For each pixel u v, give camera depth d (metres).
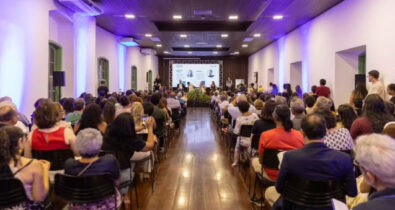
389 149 1.10
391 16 5.33
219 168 4.99
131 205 3.28
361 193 1.91
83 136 2.10
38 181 1.93
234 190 3.96
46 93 5.92
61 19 7.20
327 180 1.89
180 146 6.74
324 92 7.59
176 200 3.62
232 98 8.25
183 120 11.30
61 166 2.65
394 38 5.25
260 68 17.28
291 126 2.83
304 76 10.01
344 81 7.69
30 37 5.31
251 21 9.66
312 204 1.93
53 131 2.65
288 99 8.98
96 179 2.03
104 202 2.14
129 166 3.02
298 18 9.16
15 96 4.92
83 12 7.27
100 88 8.65
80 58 8.25
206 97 17.31
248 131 4.64
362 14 6.30
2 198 1.82
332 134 2.69
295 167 1.95
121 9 8.10
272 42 14.35
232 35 12.31
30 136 2.65
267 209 3.34
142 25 10.27
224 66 21.83
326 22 8.16
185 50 18.11
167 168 5.00
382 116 2.84
